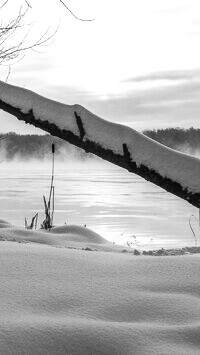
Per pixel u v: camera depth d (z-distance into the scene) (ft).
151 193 151.53
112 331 9.14
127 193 150.41
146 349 8.70
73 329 9.14
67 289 11.23
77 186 184.96
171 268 12.69
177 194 6.71
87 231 31.19
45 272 12.41
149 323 9.77
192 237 59.11
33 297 10.76
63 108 7.68
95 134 7.36
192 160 6.69
